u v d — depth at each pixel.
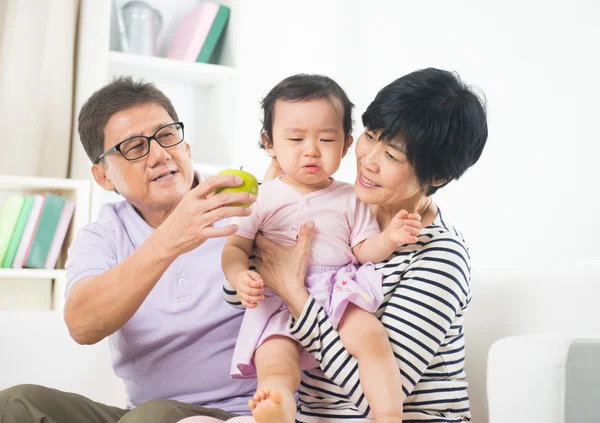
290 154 1.25
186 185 1.56
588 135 1.93
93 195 2.84
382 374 1.11
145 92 1.57
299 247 1.21
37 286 2.90
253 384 1.47
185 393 1.48
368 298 1.17
